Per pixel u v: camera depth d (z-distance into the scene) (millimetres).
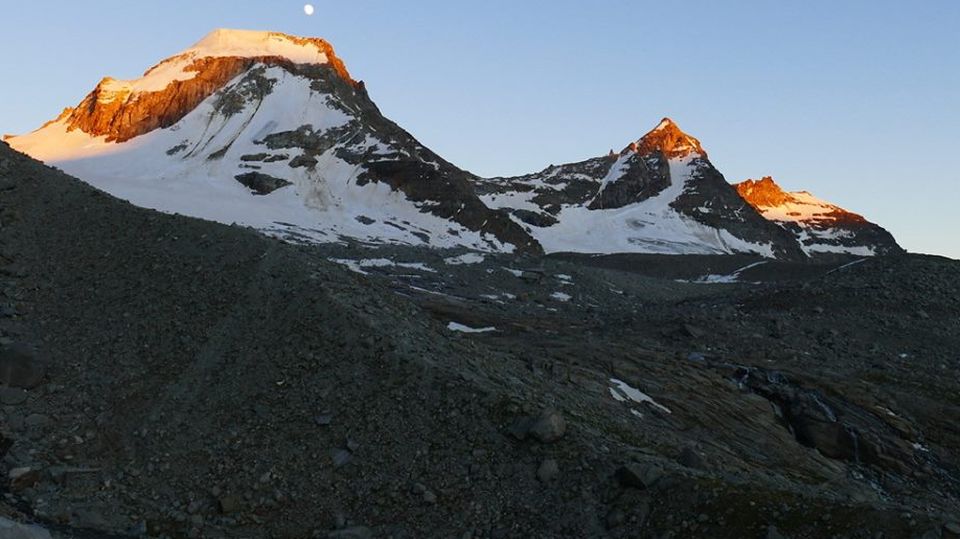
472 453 23859
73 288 30875
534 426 24156
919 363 53250
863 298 67812
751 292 78562
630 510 21406
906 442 41000
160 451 23531
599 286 100500
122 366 26688
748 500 20578
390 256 104750
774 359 52969
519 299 85750
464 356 30234
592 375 40562
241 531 21281
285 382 26344
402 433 24547
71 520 20500
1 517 18844
